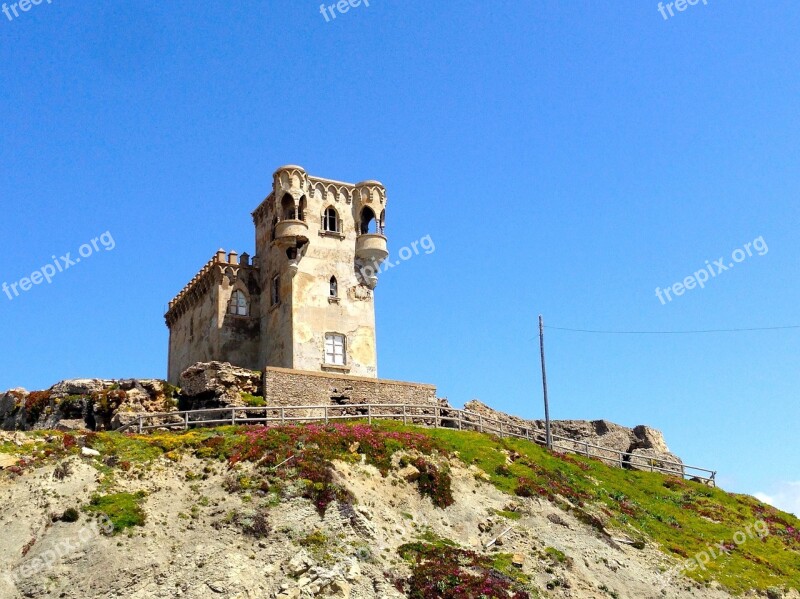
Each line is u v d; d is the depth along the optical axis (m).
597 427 81.25
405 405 64.56
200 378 66.06
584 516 56.62
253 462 52.53
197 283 82.31
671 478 71.94
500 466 59.72
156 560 45.25
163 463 52.41
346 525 48.53
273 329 76.19
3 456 50.56
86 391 67.00
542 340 73.31
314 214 76.88
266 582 44.50
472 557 49.16
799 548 63.62
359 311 76.38
